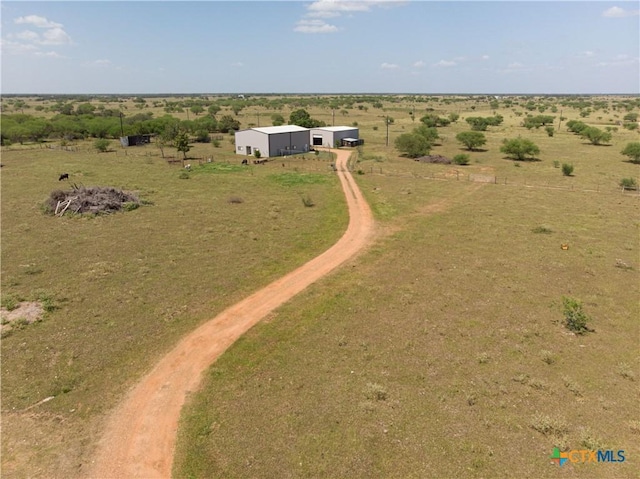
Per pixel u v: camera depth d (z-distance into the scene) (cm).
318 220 4125
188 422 1553
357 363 1908
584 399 1653
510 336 2119
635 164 6981
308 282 2770
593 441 1415
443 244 3459
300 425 1523
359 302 2488
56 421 1560
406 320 2281
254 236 3641
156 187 5444
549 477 1291
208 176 6203
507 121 14950
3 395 1691
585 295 2562
